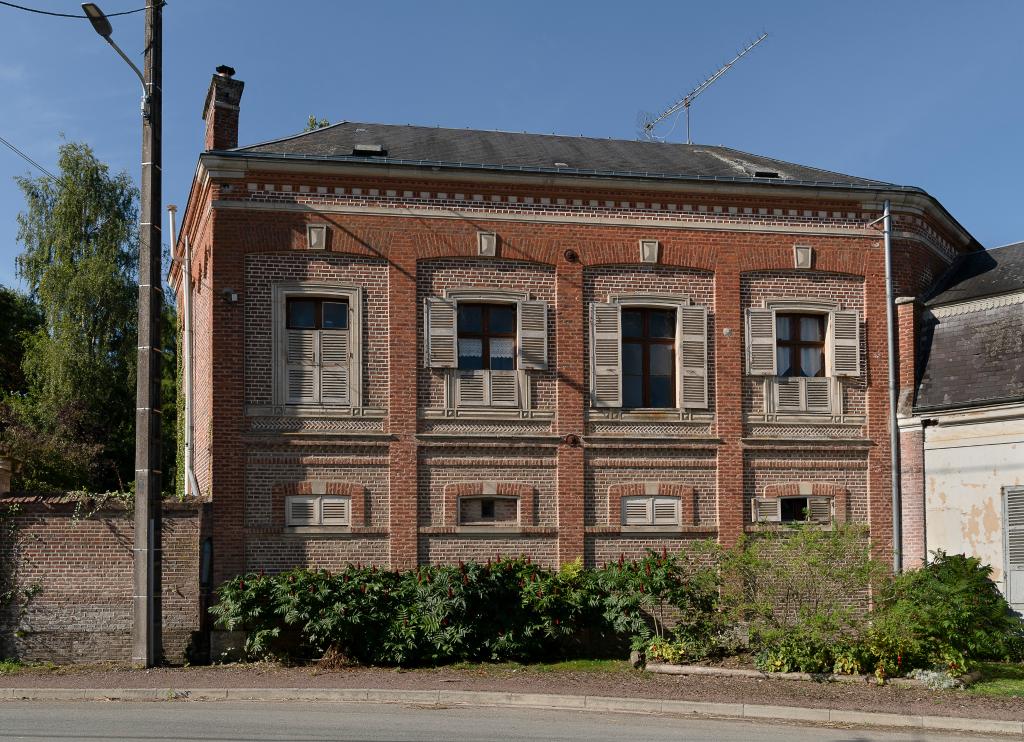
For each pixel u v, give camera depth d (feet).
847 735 38.29
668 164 71.31
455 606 53.01
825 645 49.88
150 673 48.70
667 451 63.82
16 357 133.28
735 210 65.98
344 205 61.11
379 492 60.29
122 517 53.36
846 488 65.46
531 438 62.13
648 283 64.75
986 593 55.26
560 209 63.82
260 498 58.65
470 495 61.21
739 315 65.46
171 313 129.90
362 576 54.49
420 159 64.08
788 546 53.93
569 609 55.16
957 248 74.79
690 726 39.47
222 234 59.31
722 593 54.34
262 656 54.29
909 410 64.80
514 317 63.36
